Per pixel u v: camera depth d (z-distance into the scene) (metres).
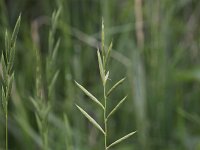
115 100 0.89
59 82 0.92
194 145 0.81
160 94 0.88
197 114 0.92
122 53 0.91
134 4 0.91
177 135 0.85
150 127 0.87
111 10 0.92
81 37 0.91
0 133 0.79
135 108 0.84
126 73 0.90
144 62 0.90
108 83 0.89
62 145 0.73
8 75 0.33
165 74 0.88
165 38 0.89
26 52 0.92
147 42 0.93
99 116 0.86
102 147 0.81
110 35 0.90
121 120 0.88
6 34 0.32
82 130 0.81
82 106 0.84
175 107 0.89
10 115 0.82
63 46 0.91
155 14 0.89
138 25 0.89
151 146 0.84
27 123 0.75
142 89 0.85
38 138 0.73
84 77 0.93
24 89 0.87
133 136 0.86
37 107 0.48
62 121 0.78
